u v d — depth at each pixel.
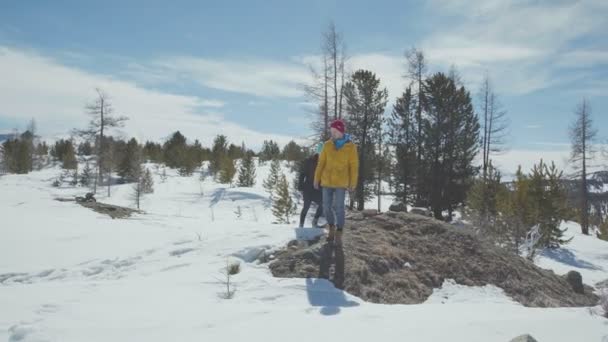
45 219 14.65
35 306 4.84
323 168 6.94
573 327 4.14
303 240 7.68
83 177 44.78
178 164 51.94
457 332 3.98
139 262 7.59
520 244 15.36
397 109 30.83
